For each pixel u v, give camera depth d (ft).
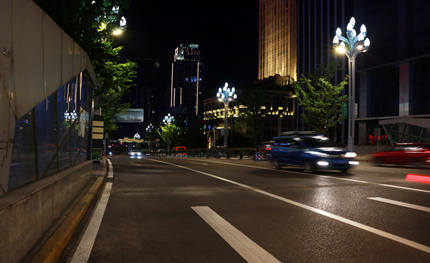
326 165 46.80
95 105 59.72
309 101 128.47
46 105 15.94
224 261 13.20
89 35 32.63
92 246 14.90
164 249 14.65
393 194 29.78
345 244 15.40
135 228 18.15
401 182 38.32
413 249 14.69
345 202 26.02
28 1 12.27
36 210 12.94
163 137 265.13
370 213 22.00
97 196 28.09
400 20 158.81
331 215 21.47
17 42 11.19
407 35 155.22
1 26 9.90
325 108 126.41
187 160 91.91
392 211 22.59
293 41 411.34
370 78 177.47
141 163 73.92
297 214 21.79
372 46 172.86
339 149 48.55
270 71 459.32
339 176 44.93
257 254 14.03
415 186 34.91
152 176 44.06
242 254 14.03
